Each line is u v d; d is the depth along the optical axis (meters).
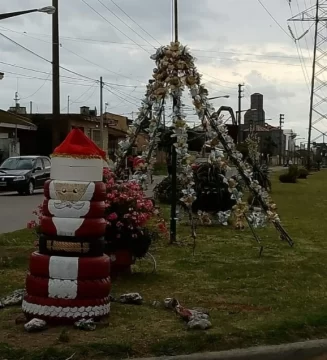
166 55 11.41
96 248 6.46
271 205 12.46
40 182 29.41
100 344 5.76
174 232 12.81
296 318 6.81
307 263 10.73
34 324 6.13
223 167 12.00
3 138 40.00
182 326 6.48
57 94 29.02
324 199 28.75
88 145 6.49
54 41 28.94
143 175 11.60
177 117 11.69
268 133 99.81
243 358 5.79
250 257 11.30
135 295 7.49
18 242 12.45
